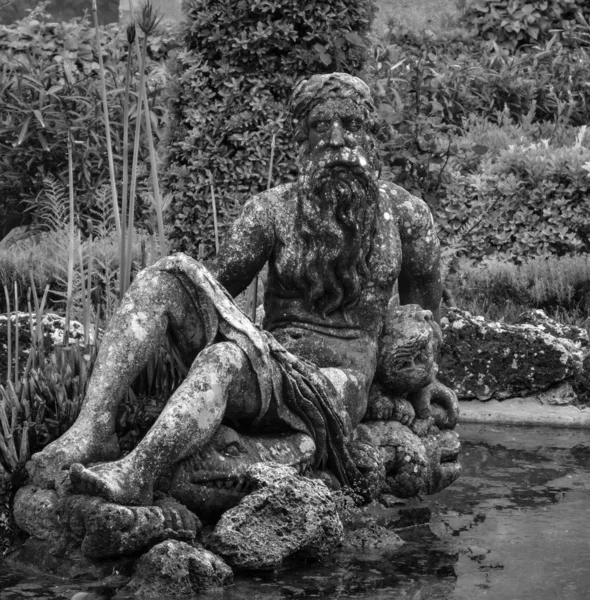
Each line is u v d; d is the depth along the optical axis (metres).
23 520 3.75
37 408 4.16
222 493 3.79
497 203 9.70
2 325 5.70
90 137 11.12
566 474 5.09
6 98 11.28
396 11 14.00
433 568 3.68
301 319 4.48
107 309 5.03
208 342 3.98
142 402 4.30
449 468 4.71
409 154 7.88
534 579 3.55
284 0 7.04
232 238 4.48
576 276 8.37
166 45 12.34
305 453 4.02
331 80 4.26
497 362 6.84
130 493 3.61
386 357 4.52
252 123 7.45
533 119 12.23
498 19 13.36
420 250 4.67
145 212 9.55
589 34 13.13
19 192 11.44
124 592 3.43
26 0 14.95
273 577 3.60
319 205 4.31
